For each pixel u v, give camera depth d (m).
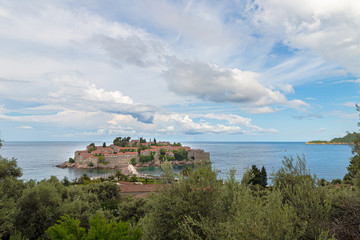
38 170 172.00
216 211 8.06
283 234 5.65
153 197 9.22
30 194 18.09
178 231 7.63
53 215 17.70
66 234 7.22
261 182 56.94
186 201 8.22
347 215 7.09
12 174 23.22
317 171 126.94
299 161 8.84
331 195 7.96
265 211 6.10
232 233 5.79
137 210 25.64
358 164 9.77
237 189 8.37
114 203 36.03
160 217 8.54
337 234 6.30
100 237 7.18
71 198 25.59
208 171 8.81
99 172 167.62
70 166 191.38
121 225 7.69
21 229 16.16
